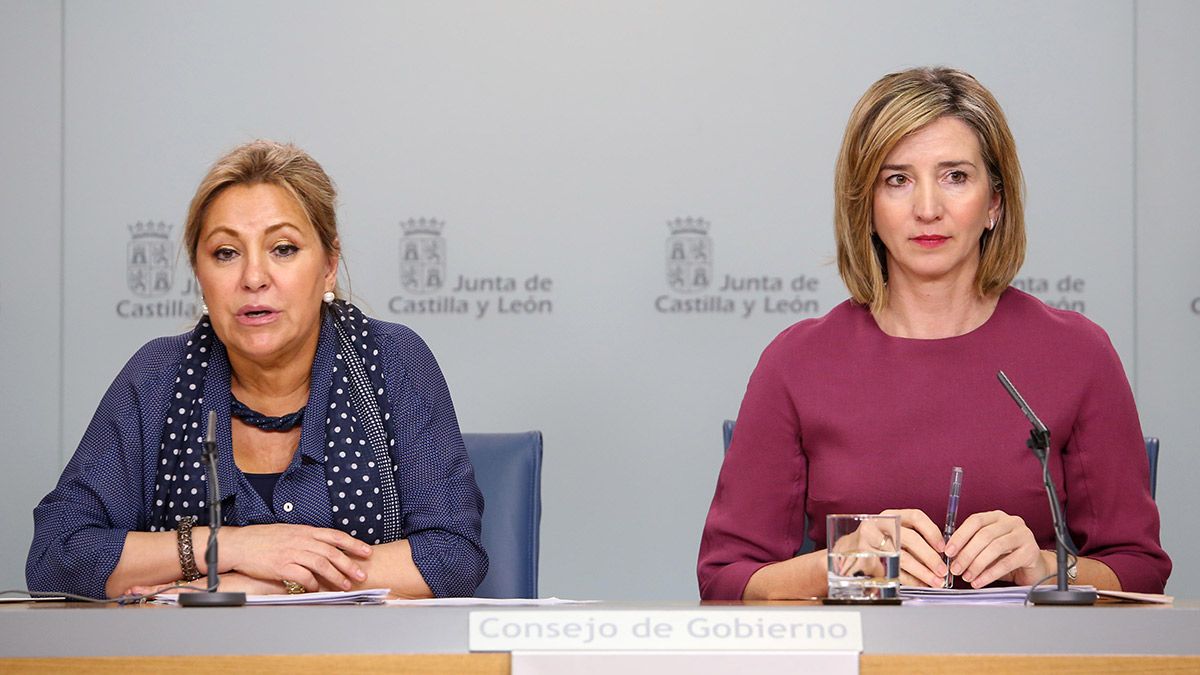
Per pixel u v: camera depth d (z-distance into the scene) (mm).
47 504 4293
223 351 4562
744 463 4598
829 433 4480
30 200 8062
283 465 4492
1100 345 4484
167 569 3996
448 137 8031
